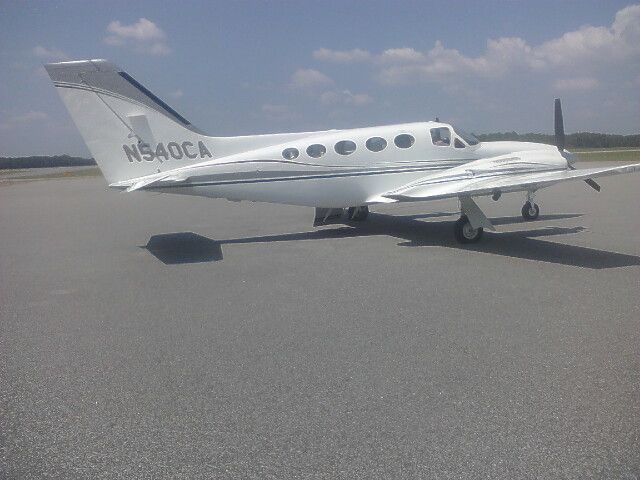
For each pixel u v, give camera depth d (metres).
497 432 3.62
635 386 4.21
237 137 11.36
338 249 10.55
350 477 3.22
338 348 5.23
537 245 10.28
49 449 3.61
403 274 8.27
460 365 4.73
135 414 4.05
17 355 5.34
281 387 4.42
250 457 3.46
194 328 6.01
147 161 10.98
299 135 11.65
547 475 3.16
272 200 11.48
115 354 5.29
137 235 13.38
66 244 12.36
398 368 4.71
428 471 3.24
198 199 23.77
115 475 3.31
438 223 13.86
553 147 12.83
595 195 19.03
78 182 41.50
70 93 10.56
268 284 7.91
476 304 6.54
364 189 11.85
